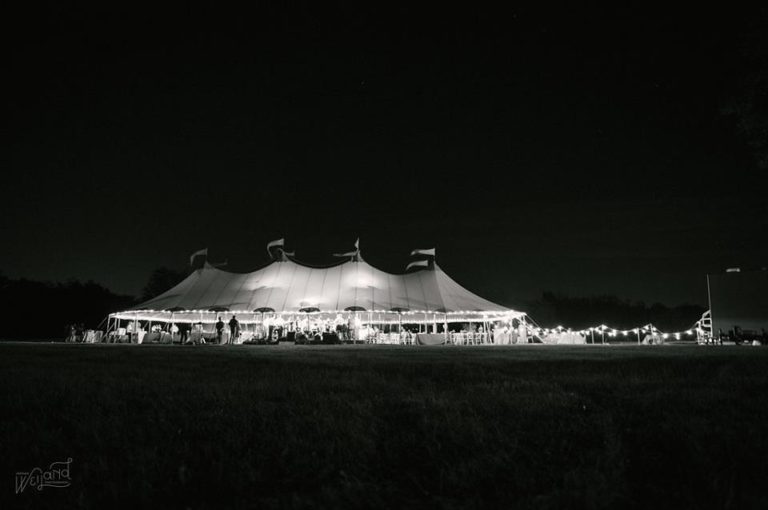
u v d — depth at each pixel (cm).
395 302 2467
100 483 198
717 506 171
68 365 681
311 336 2233
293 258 2853
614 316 5403
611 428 264
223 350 1310
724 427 261
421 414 304
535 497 179
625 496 181
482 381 478
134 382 471
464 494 189
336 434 261
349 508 177
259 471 211
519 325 2739
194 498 188
